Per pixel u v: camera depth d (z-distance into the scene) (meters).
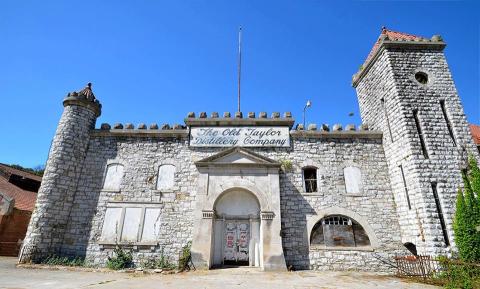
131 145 18.52
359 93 21.48
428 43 18.12
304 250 15.97
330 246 16.12
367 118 20.16
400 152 16.58
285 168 17.62
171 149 18.38
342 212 16.72
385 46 18.33
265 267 14.91
